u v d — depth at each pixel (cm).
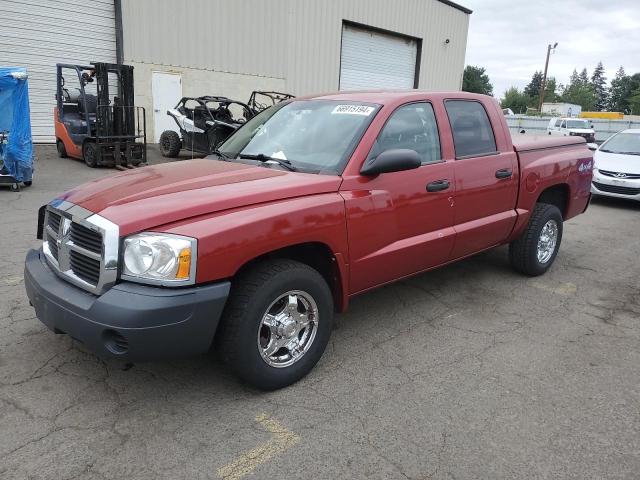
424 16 2450
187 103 1712
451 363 375
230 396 324
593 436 296
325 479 256
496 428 300
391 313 462
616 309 489
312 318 342
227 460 267
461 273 580
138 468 259
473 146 464
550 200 606
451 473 263
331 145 379
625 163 1072
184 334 279
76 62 1506
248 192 313
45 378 334
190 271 276
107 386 329
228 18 1756
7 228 675
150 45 1600
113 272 278
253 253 298
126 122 1275
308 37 2006
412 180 395
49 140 1523
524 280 564
